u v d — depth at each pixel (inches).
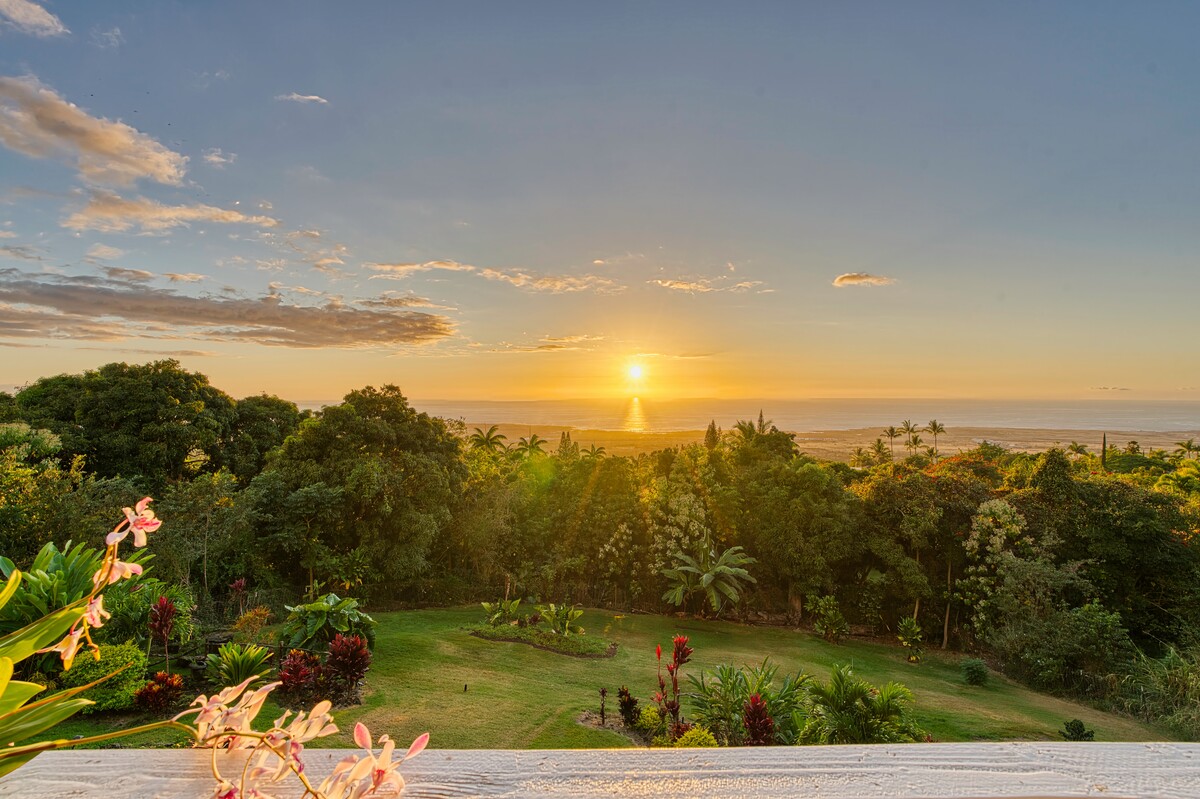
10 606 269.7
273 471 901.2
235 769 30.8
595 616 928.3
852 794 32.7
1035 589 810.2
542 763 34.2
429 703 411.2
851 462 1786.4
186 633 423.8
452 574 1051.3
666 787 32.9
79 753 32.0
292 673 368.2
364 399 995.3
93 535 588.4
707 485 1072.8
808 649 835.4
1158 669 629.9
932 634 954.1
